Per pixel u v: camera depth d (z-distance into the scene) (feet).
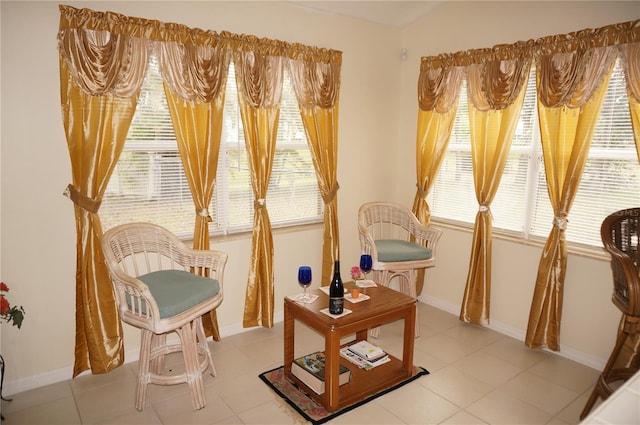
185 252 8.79
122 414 7.66
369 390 8.18
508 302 11.00
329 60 11.34
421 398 8.20
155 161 9.46
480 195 10.96
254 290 10.66
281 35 10.75
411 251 10.61
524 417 7.66
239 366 9.32
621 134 8.97
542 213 10.49
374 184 13.32
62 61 7.88
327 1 10.94
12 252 7.95
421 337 10.89
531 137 10.48
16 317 7.25
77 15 7.87
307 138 11.27
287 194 11.75
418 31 12.73
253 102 10.07
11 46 7.52
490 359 9.75
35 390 8.34
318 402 8.00
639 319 6.73
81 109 8.09
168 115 9.46
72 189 8.20
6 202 7.79
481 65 10.77
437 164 12.15
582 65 8.90
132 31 8.46
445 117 11.88
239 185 10.78
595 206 9.52
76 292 8.45
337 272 7.88
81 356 8.66
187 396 8.27
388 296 8.81
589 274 9.39
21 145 7.80
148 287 7.55
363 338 10.09
